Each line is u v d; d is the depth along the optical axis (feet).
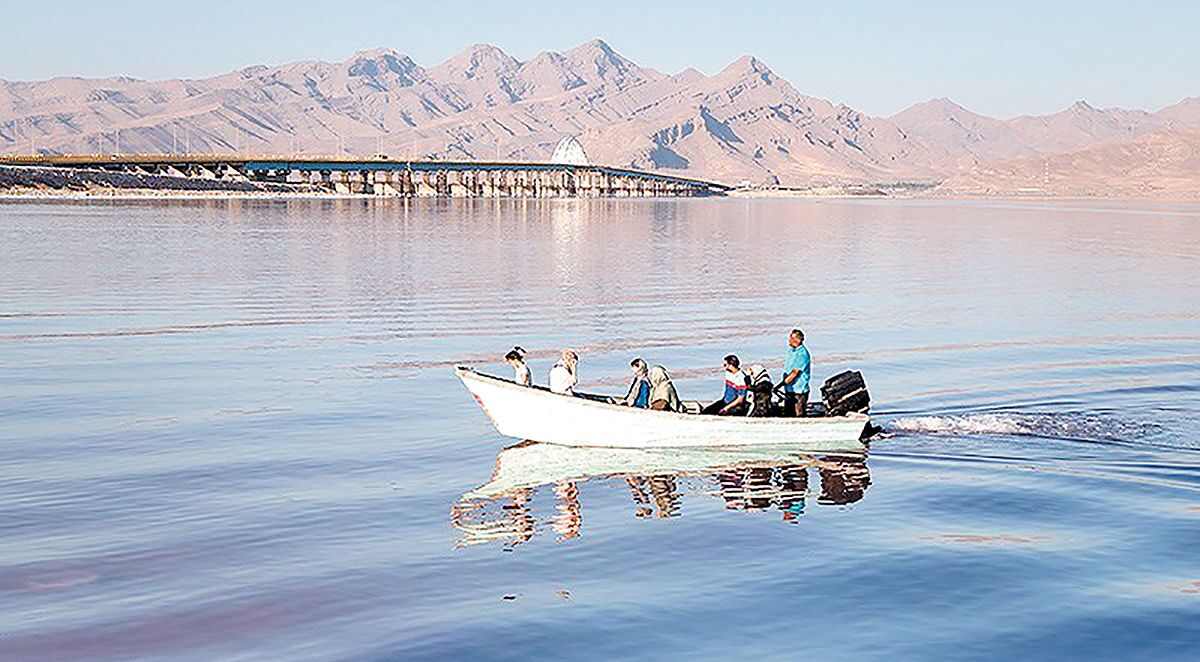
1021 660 44.42
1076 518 63.26
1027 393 103.04
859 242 375.45
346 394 101.55
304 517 63.21
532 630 47.14
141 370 113.29
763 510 65.31
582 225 496.23
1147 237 426.92
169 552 56.80
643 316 163.32
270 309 166.20
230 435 84.53
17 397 98.78
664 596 51.03
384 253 292.20
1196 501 66.64
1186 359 124.88
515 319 158.51
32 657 44.42
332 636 46.52
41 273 216.74
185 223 418.72
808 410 86.28
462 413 93.66
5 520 62.08
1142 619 48.37
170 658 44.45
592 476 73.46
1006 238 413.18
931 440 82.53
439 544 58.59
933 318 164.04
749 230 465.47
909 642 46.01
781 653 44.98
